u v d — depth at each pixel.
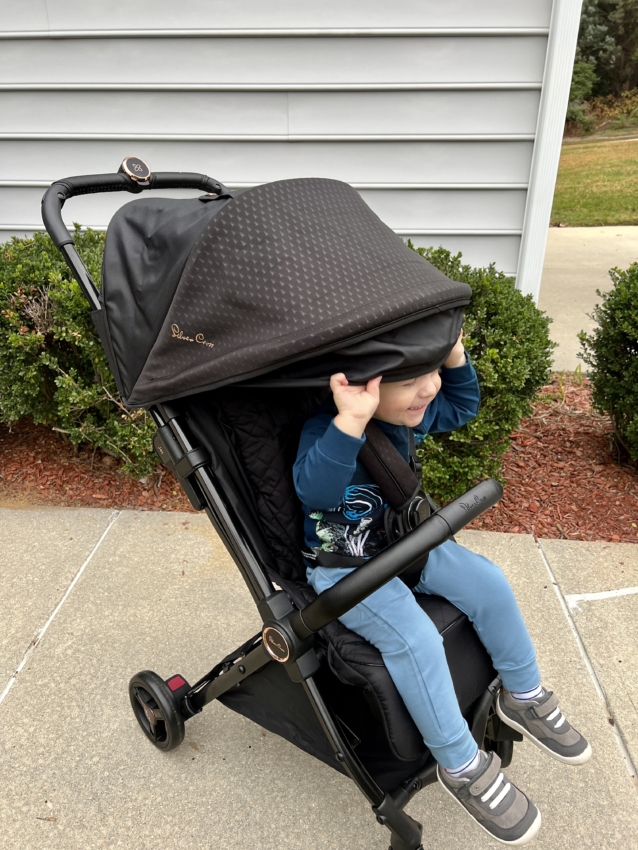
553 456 3.93
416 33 3.75
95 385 3.23
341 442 1.44
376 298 1.41
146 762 2.13
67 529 3.27
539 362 3.23
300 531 1.79
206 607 2.77
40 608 2.75
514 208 4.12
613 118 21.31
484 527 3.32
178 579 2.93
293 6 3.75
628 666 2.46
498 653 1.74
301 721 1.83
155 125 4.10
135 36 3.87
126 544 3.16
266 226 1.50
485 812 1.60
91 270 3.22
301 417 1.82
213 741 2.21
